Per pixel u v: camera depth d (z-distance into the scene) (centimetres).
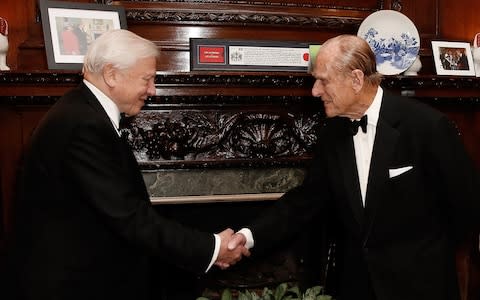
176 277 283
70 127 152
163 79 228
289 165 261
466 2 297
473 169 164
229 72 234
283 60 254
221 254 178
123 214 154
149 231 159
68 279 152
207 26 262
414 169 163
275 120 257
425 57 292
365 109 170
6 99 225
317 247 289
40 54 245
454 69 276
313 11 272
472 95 269
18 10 247
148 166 245
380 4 283
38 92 224
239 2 263
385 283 169
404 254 168
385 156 164
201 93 236
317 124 262
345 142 177
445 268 169
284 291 173
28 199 156
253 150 256
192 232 171
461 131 292
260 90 242
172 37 259
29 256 153
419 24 293
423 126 162
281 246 291
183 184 258
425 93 261
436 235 170
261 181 266
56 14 229
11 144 242
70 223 154
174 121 247
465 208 162
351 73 161
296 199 200
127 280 166
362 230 172
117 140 159
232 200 262
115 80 159
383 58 264
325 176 192
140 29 257
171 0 256
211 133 251
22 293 154
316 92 171
